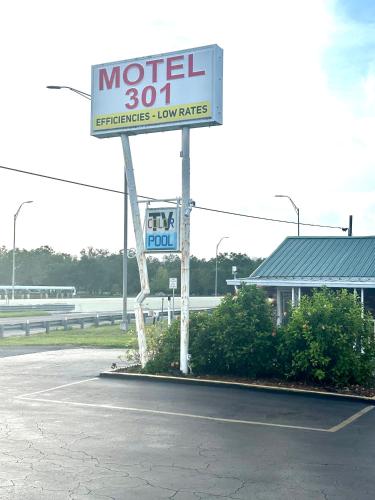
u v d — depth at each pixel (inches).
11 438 354.6
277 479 285.0
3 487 268.1
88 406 451.8
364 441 358.6
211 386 542.9
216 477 287.1
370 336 553.0
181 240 599.2
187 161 608.1
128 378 581.3
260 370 561.6
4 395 495.8
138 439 356.5
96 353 834.8
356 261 1024.9
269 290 1040.8
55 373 624.7
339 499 259.3
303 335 536.1
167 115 613.6
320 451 335.0
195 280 3966.5
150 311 1620.3
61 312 2257.6
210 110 593.0
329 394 497.0
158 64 622.5
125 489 268.2
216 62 595.8
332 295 567.5
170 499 257.0
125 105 636.7
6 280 5007.4
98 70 652.7
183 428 385.7
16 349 901.8
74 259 5285.4
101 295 4761.3
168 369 592.7
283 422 407.5
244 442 352.8
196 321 600.1
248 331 558.6
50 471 292.4
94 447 337.1
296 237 1140.5
